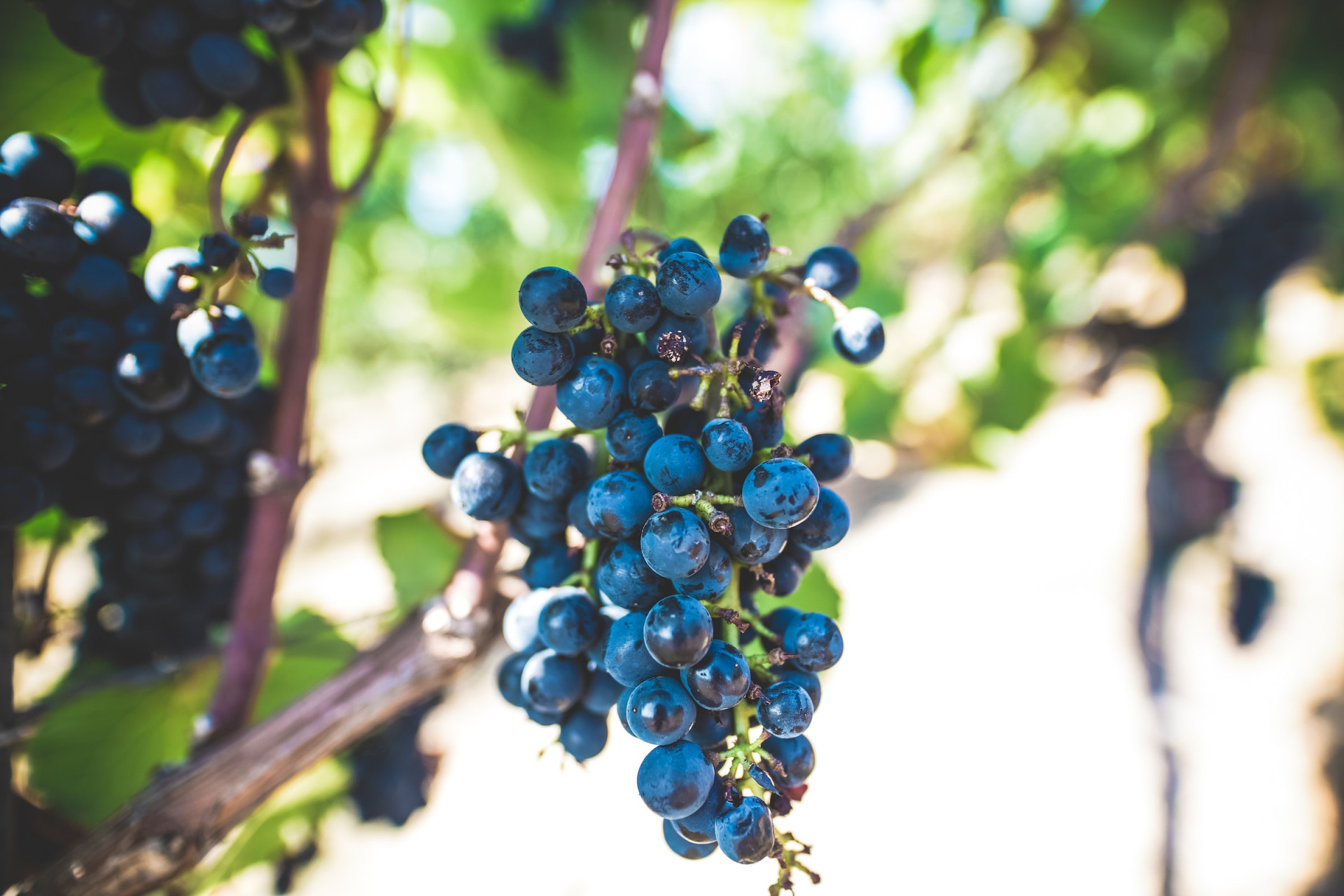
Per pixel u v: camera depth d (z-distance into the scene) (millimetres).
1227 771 1477
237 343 360
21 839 415
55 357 365
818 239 1275
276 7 371
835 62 1282
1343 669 1604
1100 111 1044
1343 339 1476
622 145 448
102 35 365
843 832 1463
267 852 486
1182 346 926
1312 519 1820
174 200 530
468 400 2176
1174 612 1106
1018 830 1445
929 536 1988
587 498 348
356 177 439
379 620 553
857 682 1723
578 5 684
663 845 1255
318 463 451
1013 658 1701
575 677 353
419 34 688
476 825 1295
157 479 403
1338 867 1310
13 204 353
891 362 933
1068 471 1905
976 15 795
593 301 433
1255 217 914
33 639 453
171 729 491
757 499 323
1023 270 996
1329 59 946
